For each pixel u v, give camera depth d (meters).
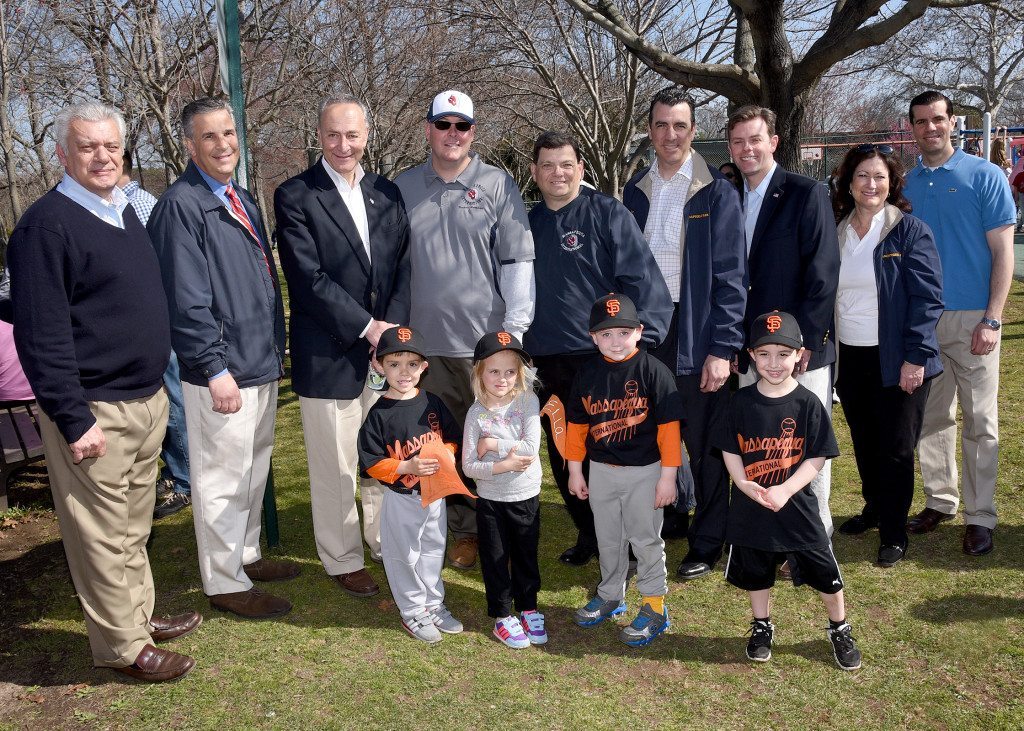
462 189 3.79
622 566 3.51
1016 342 8.36
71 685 3.16
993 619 3.39
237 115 3.94
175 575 4.08
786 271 3.70
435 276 3.81
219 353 3.35
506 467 3.27
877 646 3.26
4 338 5.08
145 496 3.21
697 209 3.76
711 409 3.92
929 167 4.11
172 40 10.12
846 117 31.75
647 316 3.64
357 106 3.51
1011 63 30.11
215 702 3.03
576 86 13.84
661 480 3.29
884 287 3.77
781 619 3.51
